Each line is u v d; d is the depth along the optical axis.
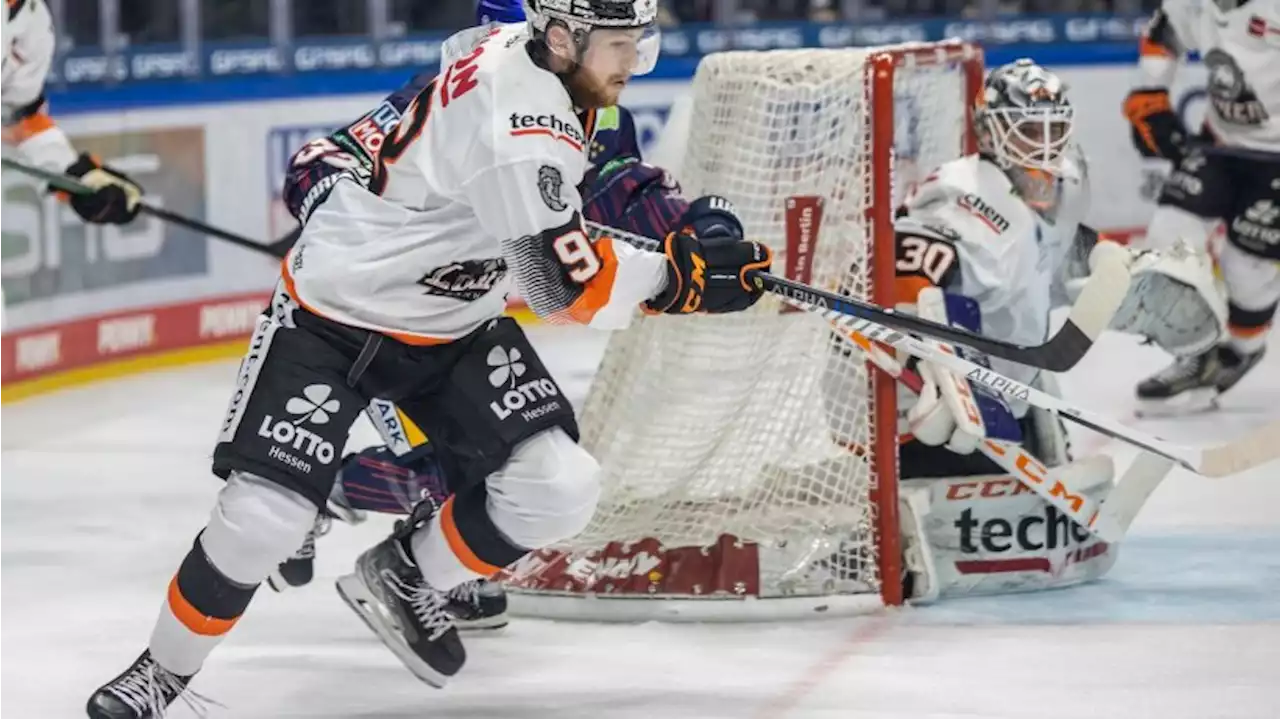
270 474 9.40
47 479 17.61
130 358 24.00
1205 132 20.75
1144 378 22.81
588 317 9.39
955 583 12.90
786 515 12.66
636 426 12.81
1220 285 24.19
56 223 22.70
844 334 12.26
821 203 12.54
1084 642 11.88
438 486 12.11
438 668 10.55
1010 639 11.95
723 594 12.34
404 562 10.41
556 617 12.55
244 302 25.53
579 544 12.68
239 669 11.52
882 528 12.52
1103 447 18.73
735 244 9.97
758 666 11.41
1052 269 13.30
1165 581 13.49
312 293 9.61
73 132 23.00
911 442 12.95
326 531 12.45
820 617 12.43
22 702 10.82
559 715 10.56
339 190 9.83
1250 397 21.77
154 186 24.22
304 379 9.59
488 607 12.11
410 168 9.50
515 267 9.27
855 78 12.41
